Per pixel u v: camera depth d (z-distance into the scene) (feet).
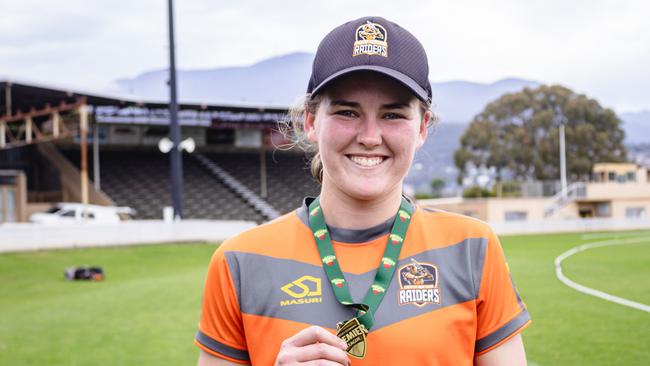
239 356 6.27
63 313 32.99
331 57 5.92
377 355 5.74
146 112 113.19
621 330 26.23
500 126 160.15
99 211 82.38
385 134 5.89
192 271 52.16
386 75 5.66
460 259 6.19
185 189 109.70
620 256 64.28
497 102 161.58
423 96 5.82
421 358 5.74
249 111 115.14
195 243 70.13
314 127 6.61
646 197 129.70
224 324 6.29
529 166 156.66
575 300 34.55
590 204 129.49
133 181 107.34
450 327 5.88
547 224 112.06
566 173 154.40
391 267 6.10
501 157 156.25
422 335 5.80
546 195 129.59
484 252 6.24
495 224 106.83
